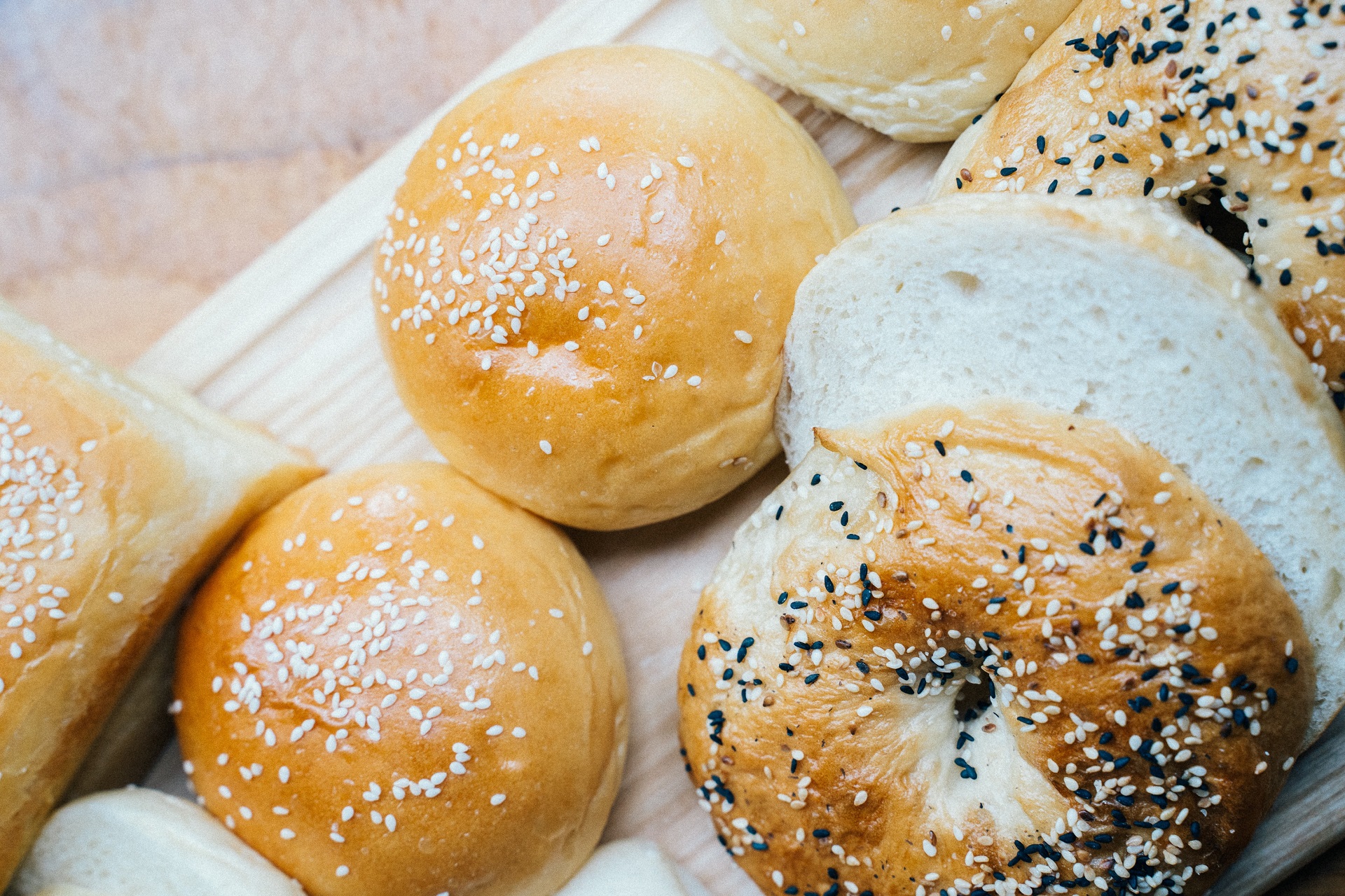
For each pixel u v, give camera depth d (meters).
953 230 0.32
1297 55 0.32
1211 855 0.33
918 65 0.35
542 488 0.36
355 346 0.40
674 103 0.35
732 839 0.37
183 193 0.41
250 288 0.40
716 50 0.38
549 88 0.36
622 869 0.37
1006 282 0.32
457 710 0.35
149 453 0.36
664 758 0.39
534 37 0.39
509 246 0.35
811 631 0.34
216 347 0.40
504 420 0.35
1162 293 0.31
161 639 0.38
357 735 0.35
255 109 0.41
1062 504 0.32
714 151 0.35
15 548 0.35
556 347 0.35
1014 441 0.32
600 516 0.37
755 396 0.35
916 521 0.33
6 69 0.42
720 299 0.34
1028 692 0.33
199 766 0.36
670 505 0.36
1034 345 0.33
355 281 0.40
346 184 0.41
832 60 0.36
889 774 0.34
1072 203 0.31
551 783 0.36
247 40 0.41
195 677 0.36
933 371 0.34
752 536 0.36
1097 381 0.32
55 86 0.41
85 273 0.41
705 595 0.37
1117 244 0.31
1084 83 0.34
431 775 0.35
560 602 0.36
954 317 0.33
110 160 0.41
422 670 0.35
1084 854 0.33
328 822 0.35
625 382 0.35
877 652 0.34
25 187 0.42
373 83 0.40
